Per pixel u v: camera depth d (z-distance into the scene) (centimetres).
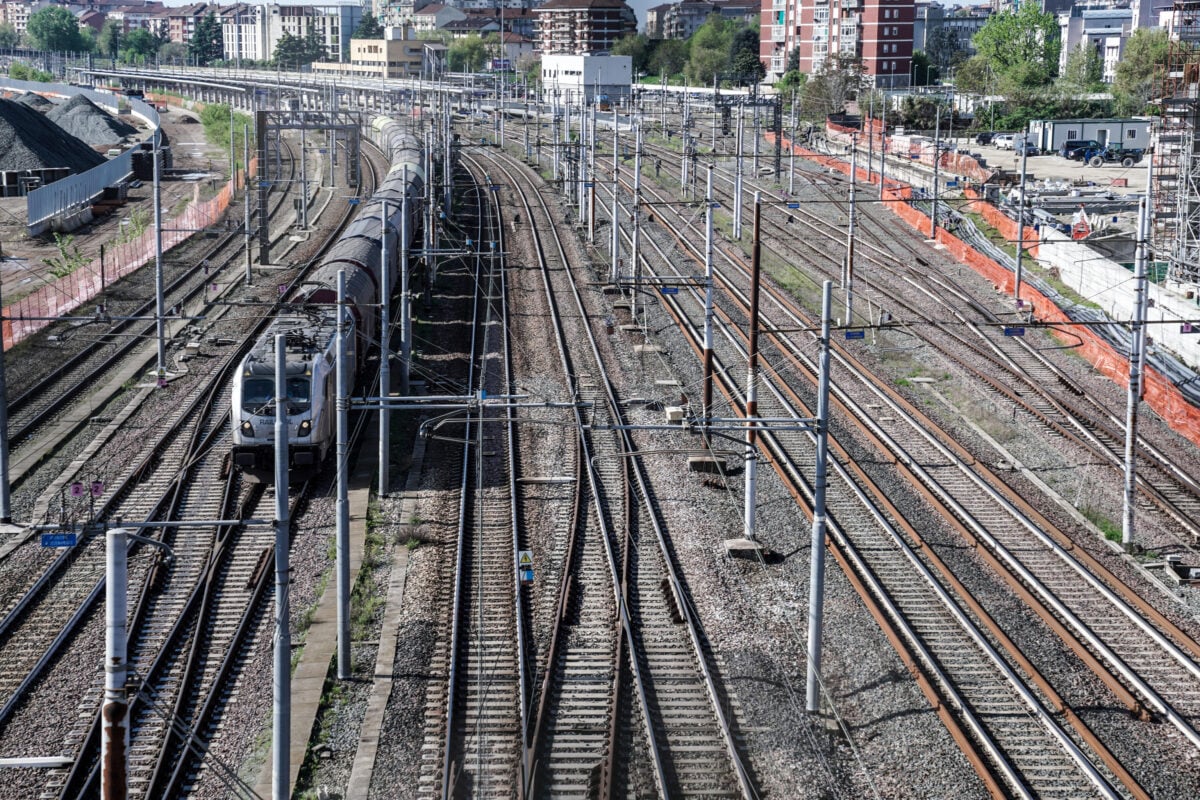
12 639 2544
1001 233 7244
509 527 3136
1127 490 3053
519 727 2202
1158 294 5297
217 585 2798
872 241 7188
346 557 2423
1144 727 2227
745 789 1992
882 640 2541
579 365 4716
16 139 9669
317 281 4250
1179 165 5816
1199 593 2823
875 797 2011
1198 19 6297
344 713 2289
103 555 2942
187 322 5350
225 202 8806
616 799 1983
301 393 3403
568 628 2584
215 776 2081
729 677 2380
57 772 2061
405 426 4034
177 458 3656
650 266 6594
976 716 2233
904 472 3569
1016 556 2978
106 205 8688
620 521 3158
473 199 9050
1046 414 4122
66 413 4112
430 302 5725
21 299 5375
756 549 2959
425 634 2569
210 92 19800
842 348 4947
